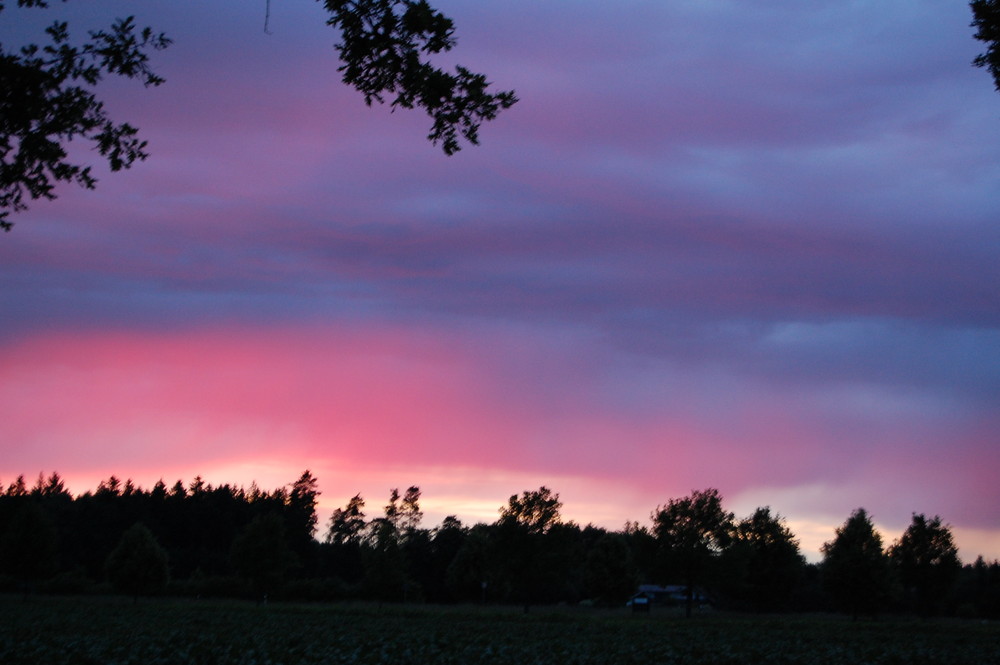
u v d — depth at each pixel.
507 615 54.62
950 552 65.25
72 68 13.34
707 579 63.75
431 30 13.00
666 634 37.91
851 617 68.12
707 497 65.19
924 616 67.38
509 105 13.69
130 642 28.48
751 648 30.12
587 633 37.59
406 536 72.44
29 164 13.52
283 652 25.11
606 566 83.12
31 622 39.56
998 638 37.66
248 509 136.75
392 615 52.38
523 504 63.34
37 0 13.10
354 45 13.13
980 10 15.95
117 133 13.97
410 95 13.44
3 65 12.71
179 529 123.69
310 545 123.44
